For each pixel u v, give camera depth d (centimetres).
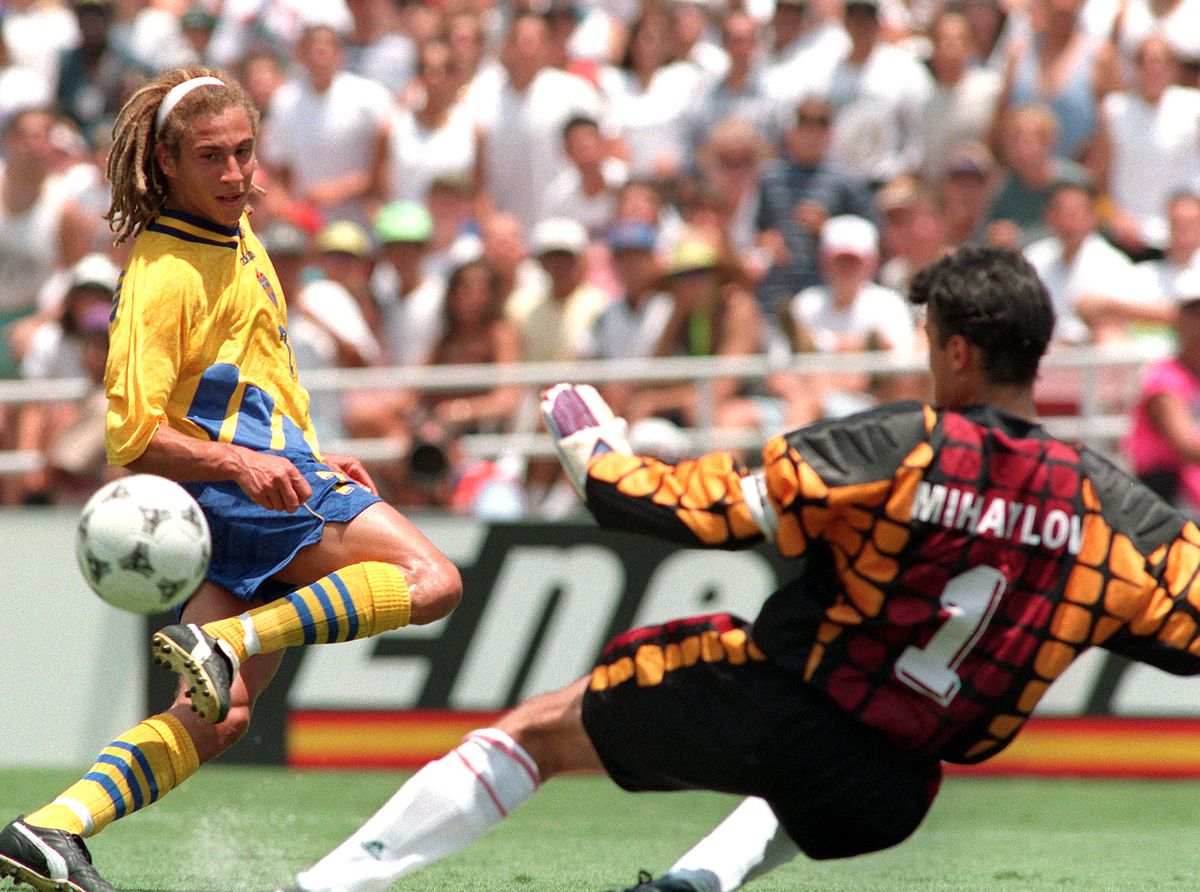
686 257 3098
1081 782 2527
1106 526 1115
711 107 3847
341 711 2611
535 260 3416
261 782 2441
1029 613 1105
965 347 1129
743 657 1138
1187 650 1123
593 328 3206
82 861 1297
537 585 2633
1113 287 3212
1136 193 3544
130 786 1338
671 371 2864
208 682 1216
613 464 1172
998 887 1650
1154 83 3534
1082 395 2842
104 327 2911
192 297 1322
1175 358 2798
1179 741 2562
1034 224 3519
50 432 3041
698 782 1168
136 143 1325
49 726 2680
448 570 1359
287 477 1298
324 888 1190
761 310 3425
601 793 2345
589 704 1193
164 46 4553
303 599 1293
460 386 2902
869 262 3194
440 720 2614
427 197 3562
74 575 2695
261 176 3484
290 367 1410
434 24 4188
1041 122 3488
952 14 3656
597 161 3669
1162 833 2047
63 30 4541
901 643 1105
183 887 1598
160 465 1301
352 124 3712
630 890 1277
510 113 3731
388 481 2898
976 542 1092
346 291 3244
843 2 3747
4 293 3588
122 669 2680
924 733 1120
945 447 1095
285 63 4366
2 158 4178
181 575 1260
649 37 3988
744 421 2942
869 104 3606
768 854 1306
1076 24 3653
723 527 1141
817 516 1096
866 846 1167
